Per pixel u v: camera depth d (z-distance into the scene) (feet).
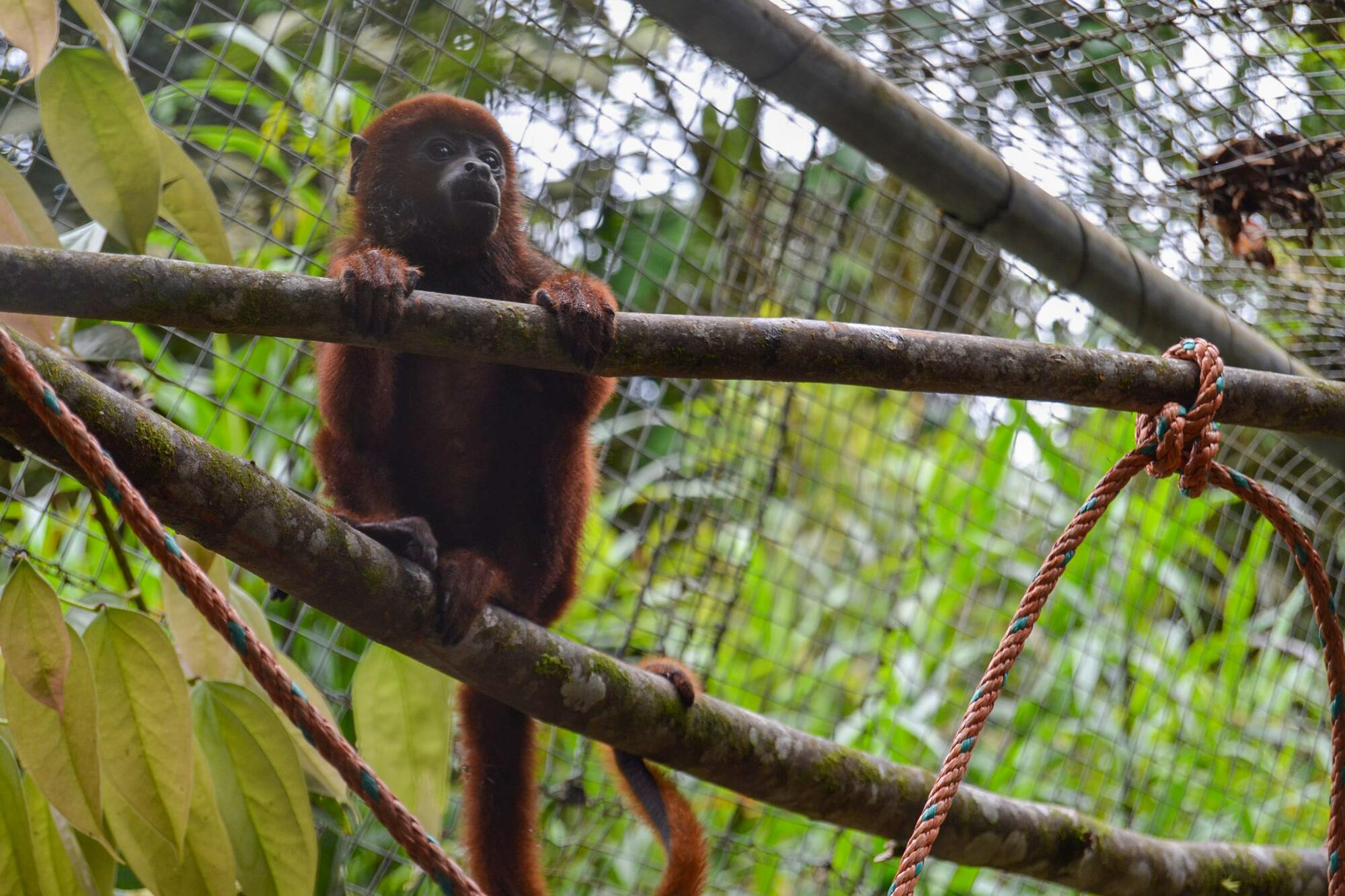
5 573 11.85
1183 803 15.80
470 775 11.02
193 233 9.18
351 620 8.45
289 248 10.98
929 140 10.31
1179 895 12.30
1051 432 15.69
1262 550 16.76
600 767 13.39
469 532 11.50
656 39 12.07
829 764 10.70
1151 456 8.17
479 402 11.18
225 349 13.71
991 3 10.19
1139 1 10.07
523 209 12.34
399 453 11.40
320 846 11.54
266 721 8.64
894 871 14.70
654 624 13.67
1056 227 10.97
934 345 8.55
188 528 7.54
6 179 8.39
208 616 5.02
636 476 14.99
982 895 15.10
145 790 7.81
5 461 9.99
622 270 15.70
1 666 8.21
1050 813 11.90
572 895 13.55
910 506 16.10
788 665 15.03
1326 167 11.28
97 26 8.77
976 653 15.69
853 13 10.43
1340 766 7.86
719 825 15.20
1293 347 14.49
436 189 11.62
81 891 8.39
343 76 12.86
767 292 12.92
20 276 6.67
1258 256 11.73
